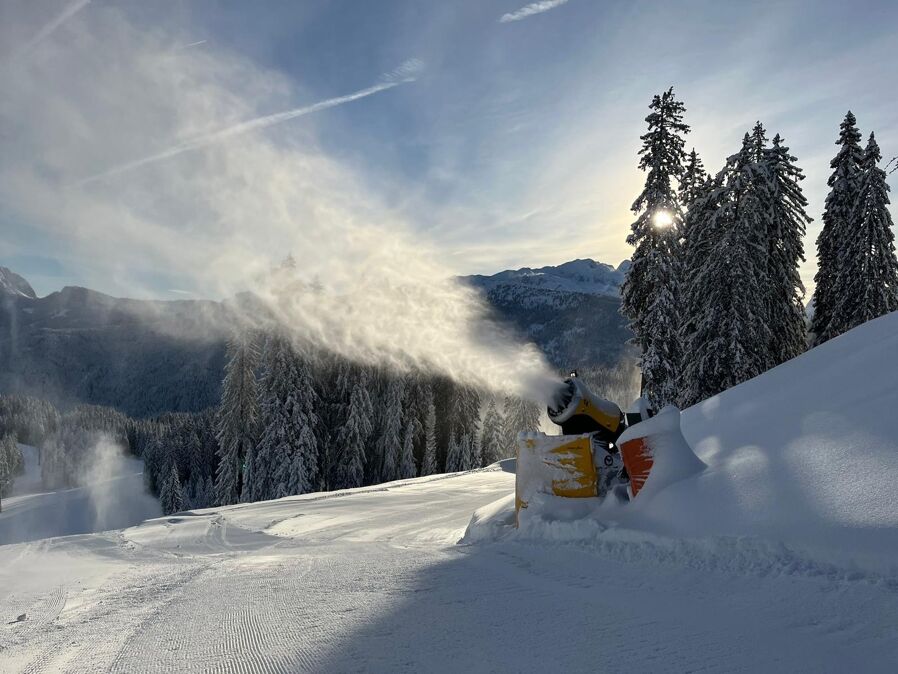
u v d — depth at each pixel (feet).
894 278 77.05
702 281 73.05
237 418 120.78
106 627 11.19
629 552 15.03
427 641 9.37
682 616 10.01
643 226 70.85
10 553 27.04
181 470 240.94
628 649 8.64
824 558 11.45
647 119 71.20
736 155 71.31
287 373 114.83
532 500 21.03
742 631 9.09
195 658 9.07
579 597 11.64
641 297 73.82
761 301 68.23
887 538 11.00
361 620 10.69
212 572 17.28
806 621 9.25
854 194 81.41
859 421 17.44
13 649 9.98
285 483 110.11
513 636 9.46
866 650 8.02
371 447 141.69
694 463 18.02
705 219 78.64
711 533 14.05
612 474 20.98
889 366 23.29
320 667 8.42
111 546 29.66
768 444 18.48
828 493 13.39
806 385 27.55
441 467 151.74
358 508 45.16
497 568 14.99
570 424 21.70
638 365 72.43
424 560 17.17
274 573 16.30
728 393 38.09
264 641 9.75
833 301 84.02
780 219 75.51
